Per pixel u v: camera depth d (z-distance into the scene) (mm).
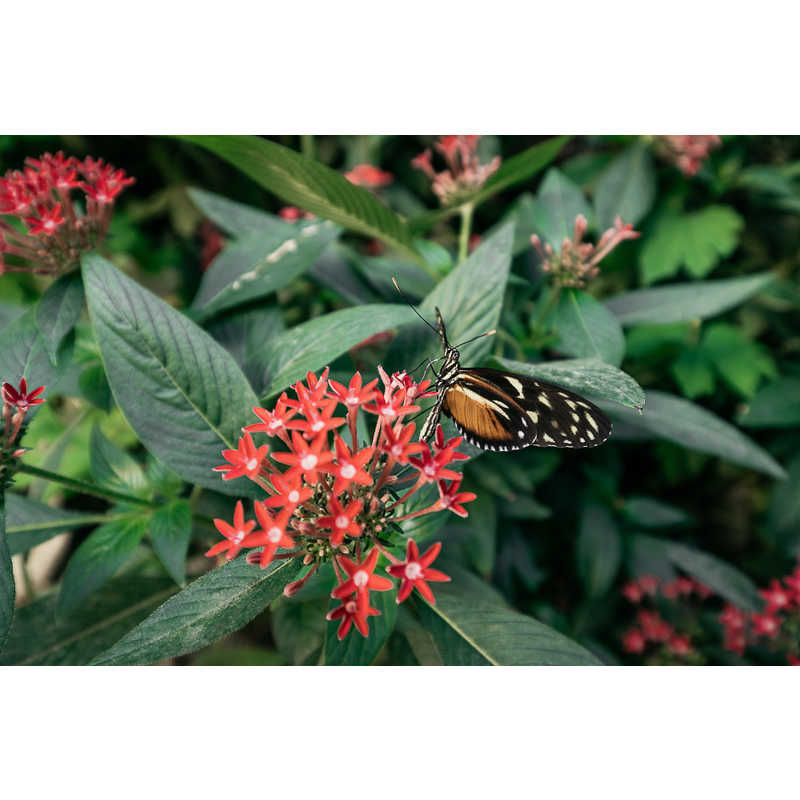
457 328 223
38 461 339
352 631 196
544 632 206
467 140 286
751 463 277
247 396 211
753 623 323
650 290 292
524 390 219
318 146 472
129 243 440
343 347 215
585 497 348
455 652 206
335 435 184
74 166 237
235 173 468
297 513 195
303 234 260
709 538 411
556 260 258
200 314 257
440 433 208
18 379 222
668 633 337
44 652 247
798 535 343
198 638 181
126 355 207
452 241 422
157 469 247
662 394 293
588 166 389
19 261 316
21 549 238
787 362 370
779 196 363
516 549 342
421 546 264
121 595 263
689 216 358
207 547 303
